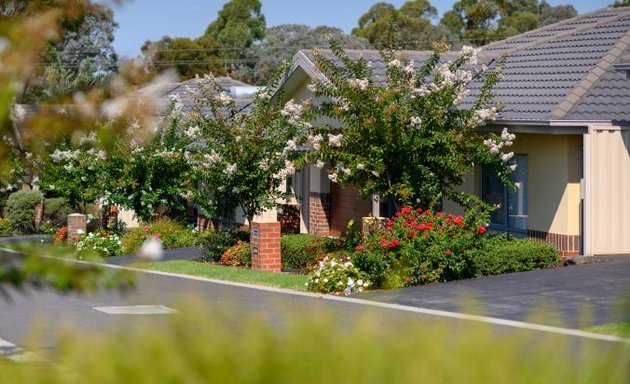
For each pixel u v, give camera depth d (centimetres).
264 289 1720
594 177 1864
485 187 2150
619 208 1883
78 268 419
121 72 438
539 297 1484
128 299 1566
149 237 2702
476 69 2388
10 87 391
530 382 364
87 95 431
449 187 2025
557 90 2031
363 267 1709
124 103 434
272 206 2309
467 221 1783
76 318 1352
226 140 2306
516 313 1343
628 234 1891
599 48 2203
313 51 2053
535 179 2003
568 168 1908
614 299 1439
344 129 2027
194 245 2731
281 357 366
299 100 2538
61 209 3678
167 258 2409
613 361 384
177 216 2947
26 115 432
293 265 2131
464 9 8269
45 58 435
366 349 368
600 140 1864
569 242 1908
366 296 1595
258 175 2283
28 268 410
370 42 7906
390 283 1670
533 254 1797
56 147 461
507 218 2092
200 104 2414
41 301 1548
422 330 389
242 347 374
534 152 2006
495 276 1747
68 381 380
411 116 1961
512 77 2239
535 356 378
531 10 8319
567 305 1403
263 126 2298
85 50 2178
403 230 1720
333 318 395
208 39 7938
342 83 2022
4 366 402
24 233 3675
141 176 2853
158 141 2830
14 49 393
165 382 369
